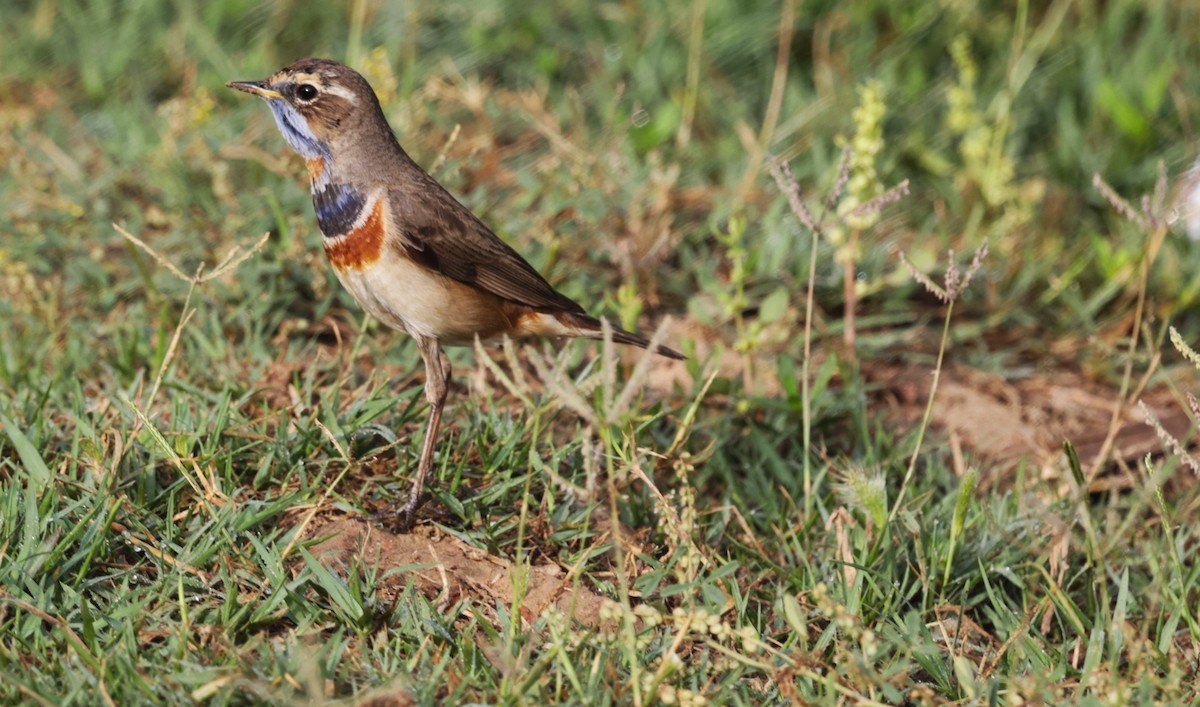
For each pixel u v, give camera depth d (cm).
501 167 1490
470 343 1082
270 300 1215
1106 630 927
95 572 893
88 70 1673
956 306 1403
